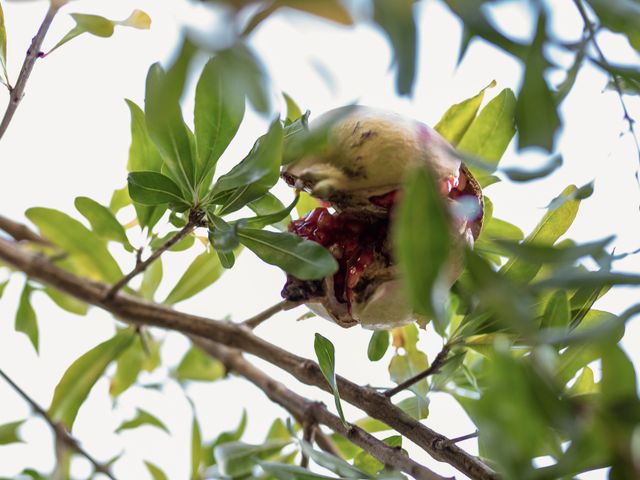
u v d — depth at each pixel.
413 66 0.68
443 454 0.83
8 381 0.97
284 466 0.86
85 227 1.01
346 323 0.87
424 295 0.71
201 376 1.08
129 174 0.86
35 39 0.88
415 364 0.96
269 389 0.98
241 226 0.84
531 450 0.71
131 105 0.93
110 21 0.90
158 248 0.95
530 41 0.72
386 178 0.83
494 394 0.71
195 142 0.87
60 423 0.97
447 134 0.93
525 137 0.73
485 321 0.87
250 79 0.68
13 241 1.01
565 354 0.83
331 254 0.85
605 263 0.76
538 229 0.87
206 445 1.04
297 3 0.64
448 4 0.71
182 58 0.65
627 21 0.74
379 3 0.67
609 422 0.70
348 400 0.88
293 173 0.84
